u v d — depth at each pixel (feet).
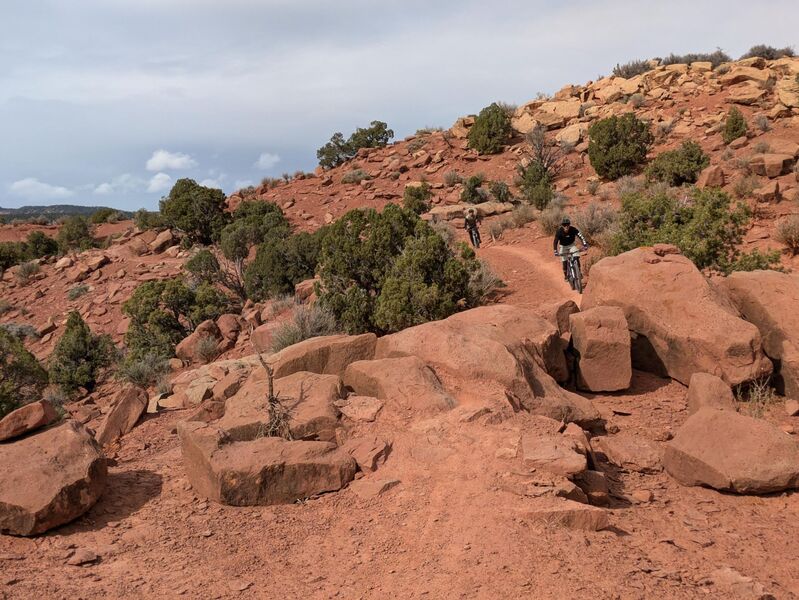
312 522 18.19
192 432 20.81
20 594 14.47
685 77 135.74
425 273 47.62
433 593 13.91
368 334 28.73
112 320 92.32
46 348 88.53
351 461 20.35
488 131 137.28
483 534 16.02
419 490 18.90
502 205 106.83
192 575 15.56
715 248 42.24
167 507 19.65
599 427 25.91
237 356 58.80
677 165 88.63
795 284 30.37
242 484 19.38
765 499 19.26
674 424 26.05
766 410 26.76
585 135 128.36
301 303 67.31
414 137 164.45
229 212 130.52
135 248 123.65
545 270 61.31
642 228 48.98
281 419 21.90
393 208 53.26
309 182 147.23
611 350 29.96
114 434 32.19
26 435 21.22
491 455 19.84
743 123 101.30
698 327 29.60
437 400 23.00
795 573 14.94
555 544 15.42
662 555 15.48
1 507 17.57
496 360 25.07
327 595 14.43
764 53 144.15
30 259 137.39
